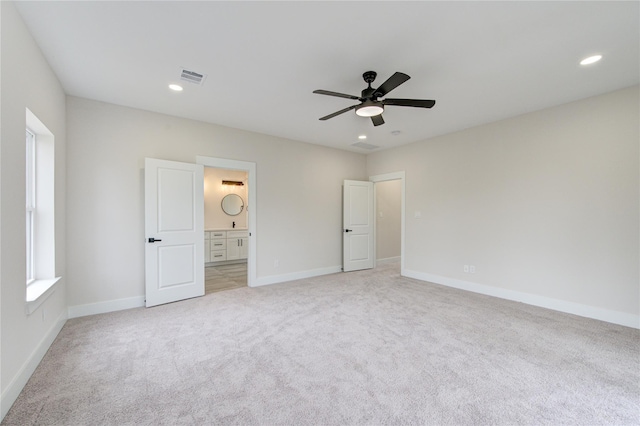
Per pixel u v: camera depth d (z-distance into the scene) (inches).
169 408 65.8
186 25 78.0
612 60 95.0
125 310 132.0
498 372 80.6
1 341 62.4
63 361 86.0
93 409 65.3
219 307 136.6
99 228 128.5
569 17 74.4
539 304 138.7
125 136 135.0
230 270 234.8
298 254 199.9
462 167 171.9
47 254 102.8
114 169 132.2
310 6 70.5
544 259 137.5
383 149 224.2
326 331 108.6
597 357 88.7
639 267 111.9
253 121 157.0
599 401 68.5
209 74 105.1
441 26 78.1
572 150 128.7
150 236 136.5
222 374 79.7
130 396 70.0
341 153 224.8
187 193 149.2
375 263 242.2
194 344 97.7
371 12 72.5
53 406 66.2
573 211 128.4
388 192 261.6
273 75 105.7
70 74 104.7
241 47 88.4
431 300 147.8
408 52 90.7
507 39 83.9
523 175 144.7
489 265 158.7
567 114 130.0
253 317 123.3
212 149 160.6
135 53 91.6
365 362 86.0
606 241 119.4
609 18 74.7
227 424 61.0
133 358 88.1
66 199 120.4
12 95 68.6
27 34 77.9
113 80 109.6
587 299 124.3
